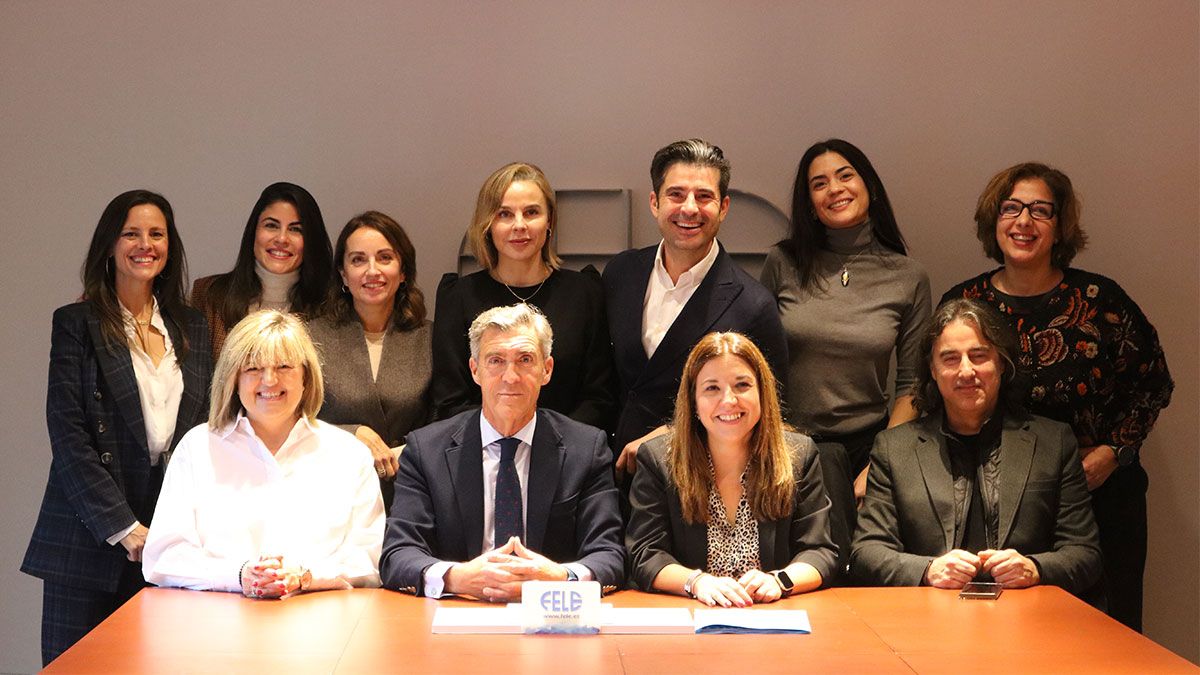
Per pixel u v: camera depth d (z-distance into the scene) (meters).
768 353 3.64
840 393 3.80
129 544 3.52
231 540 3.20
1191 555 4.44
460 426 3.31
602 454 3.31
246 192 4.49
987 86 4.39
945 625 2.77
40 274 4.51
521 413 3.21
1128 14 4.38
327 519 3.26
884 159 4.41
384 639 2.65
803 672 2.42
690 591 3.04
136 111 4.48
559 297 3.75
